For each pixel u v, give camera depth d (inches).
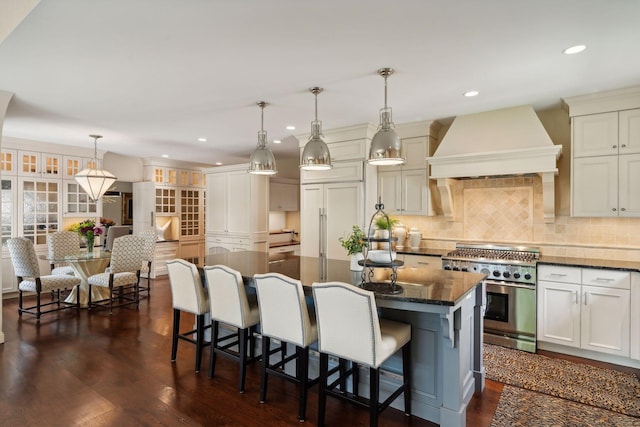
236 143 231.1
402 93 134.8
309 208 199.0
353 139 183.6
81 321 176.4
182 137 213.0
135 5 77.0
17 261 180.5
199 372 122.0
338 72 115.0
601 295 127.8
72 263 205.0
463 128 163.0
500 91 132.7
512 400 103.3
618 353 125.1
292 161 315.9
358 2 76.8
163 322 175.2
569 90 131.8
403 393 99.3
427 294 86.6
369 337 81.8
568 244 153.9
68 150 236.2
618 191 133.0
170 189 298.2
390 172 186.5
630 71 113.8
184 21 84.3
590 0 75.4
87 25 85.7
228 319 112.3
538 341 140.6
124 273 201.8
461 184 179.3
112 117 167.8
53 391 107.6
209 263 139.9
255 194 245.6
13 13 67.1
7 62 107.0
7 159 212.1
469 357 105.0
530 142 145.9
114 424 91.4
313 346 115.0
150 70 113.3
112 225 259.3
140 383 113.4
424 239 189.0
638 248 139.0
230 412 97.7
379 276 109.4
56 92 133.3
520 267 139.6
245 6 78.0
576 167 140.6
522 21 84.4
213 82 123.8
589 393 106.9
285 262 141.4
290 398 105.7
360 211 180.5
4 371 120.5
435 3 77.0
